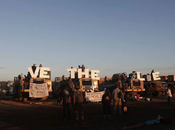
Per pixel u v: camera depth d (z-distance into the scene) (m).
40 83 21.27
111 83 26.78
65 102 10.26
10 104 18.02
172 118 10.22
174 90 31.58
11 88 34.94
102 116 11.06
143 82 27.14
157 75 28.78
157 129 7.46
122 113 12.14
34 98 21.73
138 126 7.92
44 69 21.70
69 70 22.88
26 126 8.38
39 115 11.42
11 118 10.35
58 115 11.42
